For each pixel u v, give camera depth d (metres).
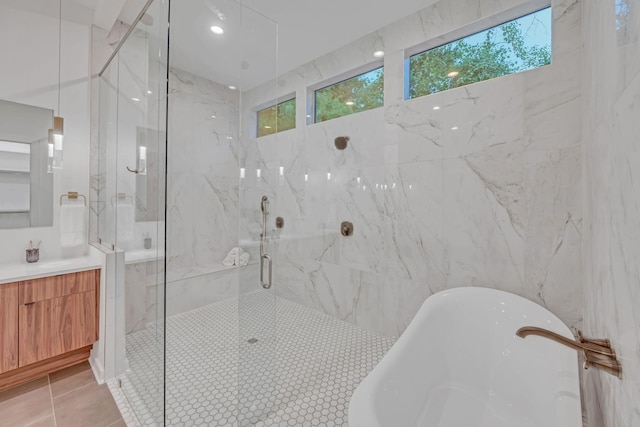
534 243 1.70
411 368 1.40
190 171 2.71
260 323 1.96
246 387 1.70
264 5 2.12
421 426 1.31
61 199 2.21
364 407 0.95
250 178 2.48
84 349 2.04
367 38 2.47
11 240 2.01
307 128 2.97
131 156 1.88
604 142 0.90
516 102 1.74
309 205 2.98
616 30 0.72
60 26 2.19
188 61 2.51
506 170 1.79
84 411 1.57
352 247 2.63
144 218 1.70
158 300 1.52
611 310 0.78
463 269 1.98
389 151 2.35
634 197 0.55
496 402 1.48
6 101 2.00
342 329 2.56
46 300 1.78
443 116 2.05
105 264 1.92
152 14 1.70
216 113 2.71
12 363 1.66
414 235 2.22
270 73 2.30
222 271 2.73
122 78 2.01
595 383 1.06
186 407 1.58
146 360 1.59
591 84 1.21
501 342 1.56
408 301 2.27
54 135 2.08
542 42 1.73
